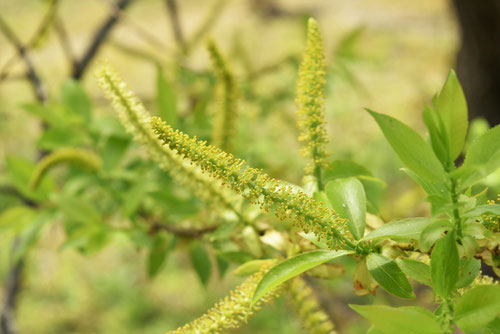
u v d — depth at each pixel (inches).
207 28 36.4
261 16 134.8
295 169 35.5
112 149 24.9
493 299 17.1
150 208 24.8
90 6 138.6
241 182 18.3
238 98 23.0
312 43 19.9
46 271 87.0
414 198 26.8
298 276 20.0
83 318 94.5
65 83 26.6
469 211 17.7
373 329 18.0
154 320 93.5
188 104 33.6
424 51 120.5
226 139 23.0
